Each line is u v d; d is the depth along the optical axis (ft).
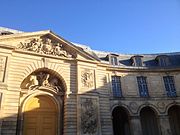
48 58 70.49
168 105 87.51
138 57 97.45
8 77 61.57
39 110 67.05
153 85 90.48
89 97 71.31
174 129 89.76
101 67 81.15
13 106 59.62
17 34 66.59
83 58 76.38
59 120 67.10
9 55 63.57
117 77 90.27
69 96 69.21
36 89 66.64
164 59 97.04
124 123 90.79
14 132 57.41
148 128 88.43
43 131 65.36
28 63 66.64
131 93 87.71
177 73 93.25
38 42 70.74
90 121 68.03
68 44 75.05
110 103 83.15
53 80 70.69
